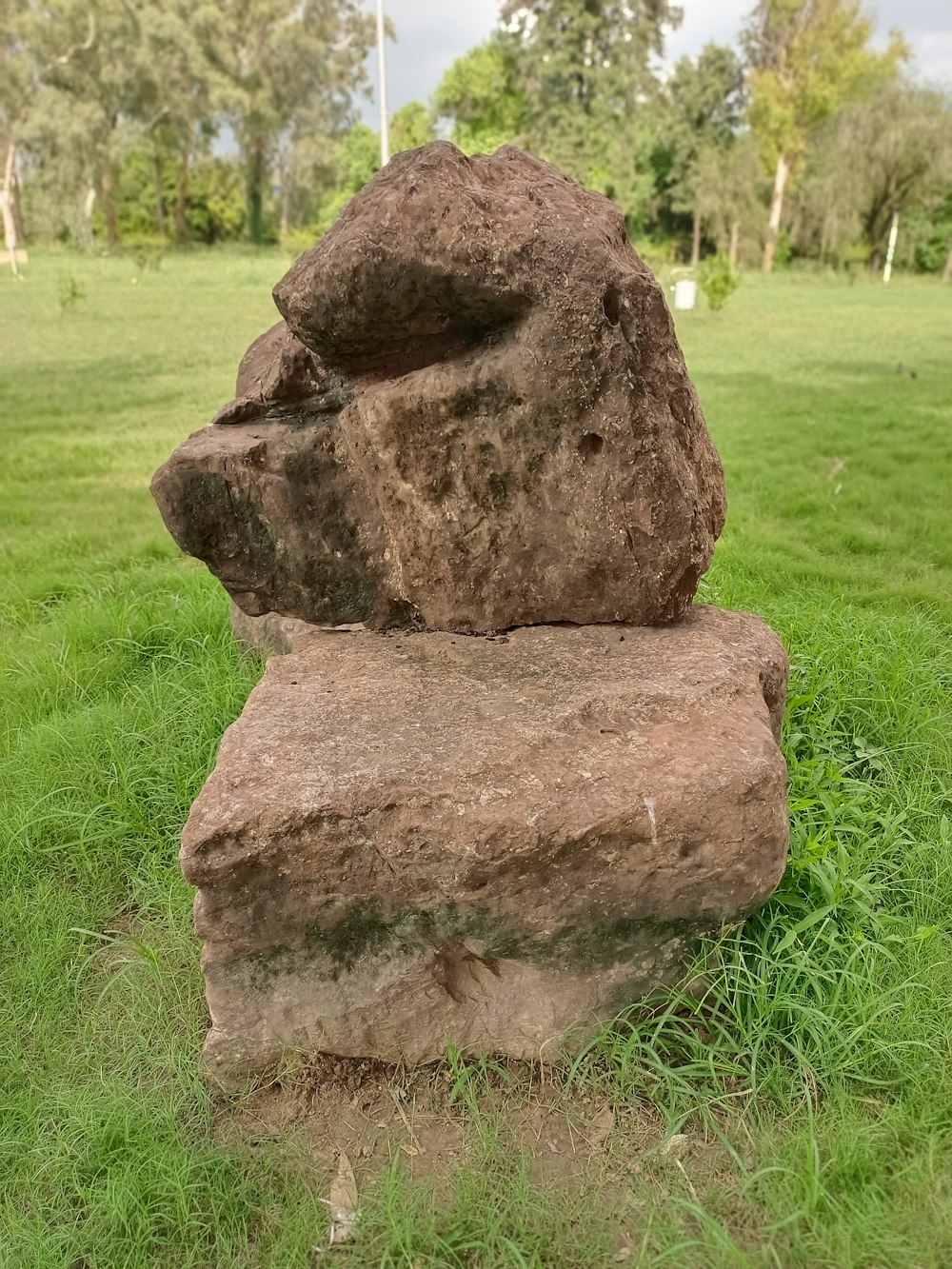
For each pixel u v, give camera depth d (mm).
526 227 2338
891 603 4605
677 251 37750
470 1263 1812
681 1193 1901
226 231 41719
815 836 2564
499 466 2500
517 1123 2061
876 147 31438
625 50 32344
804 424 8602
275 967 2061
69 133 29719
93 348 13156
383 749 2090
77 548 5496
